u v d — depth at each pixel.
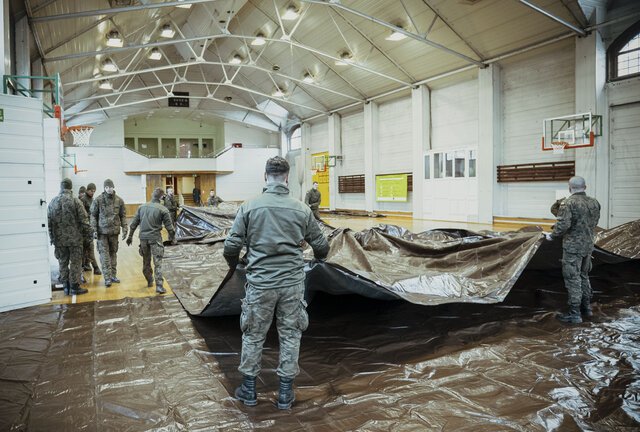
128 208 24.50
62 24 9.62
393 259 4.96
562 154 11.06
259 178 27.45
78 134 17.09
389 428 2.13
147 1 10.35
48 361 3.01
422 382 2.67
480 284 4.01
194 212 10.33
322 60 16.77
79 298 4.94
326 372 2.85
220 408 2.36
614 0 9.54
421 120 15.34
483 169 12.90
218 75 22.75
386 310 4.23
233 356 3.14
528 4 8.98
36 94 10.70
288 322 2.41
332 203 21.61
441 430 2.10
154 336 3.56
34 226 4.59
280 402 2.37
